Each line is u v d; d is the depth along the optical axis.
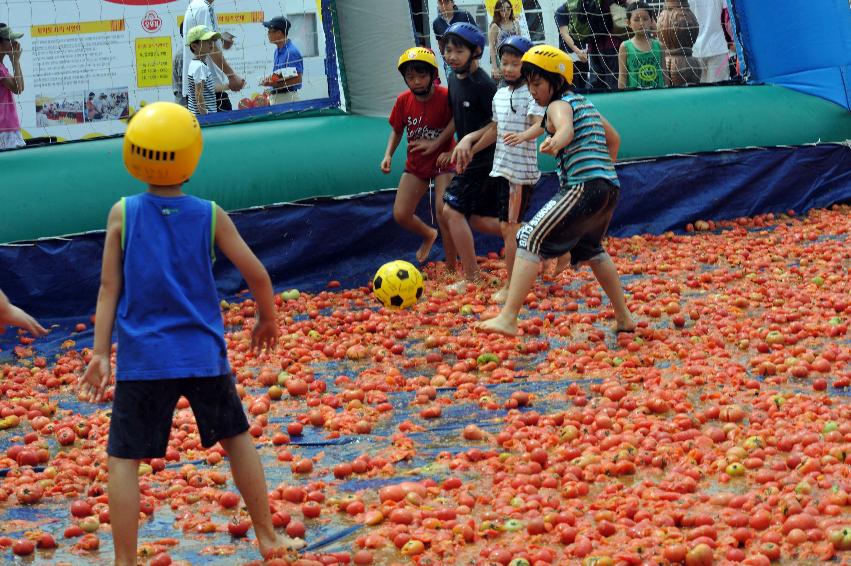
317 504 4.75
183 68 10.59
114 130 10.59
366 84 10.96
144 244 4.03
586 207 6.99
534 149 8.48
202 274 4.11
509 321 7.10
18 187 9.20
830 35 12.91
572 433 5.42
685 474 4.89
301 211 9.77
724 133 12.23
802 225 11.69
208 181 9.80
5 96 10.02
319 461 5.46
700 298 8.62
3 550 4.48
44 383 7.20
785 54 13.25
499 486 4.89
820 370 6.46
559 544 4.29
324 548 4.39
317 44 11.11
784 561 4.08
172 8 10.62
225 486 5.15
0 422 6.23
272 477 5.25
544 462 5.14
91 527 4.67
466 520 4.50
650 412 5.82
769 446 5.18
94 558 4.42
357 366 7.25
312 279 9.83
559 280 9.29
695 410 5.86
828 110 12.84
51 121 10.38
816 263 9.59
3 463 5.56
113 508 3.94
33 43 10.22
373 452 5.55
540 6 12.56
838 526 4.18
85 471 5.32
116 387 4.00
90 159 9.58
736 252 10.27
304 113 10.92
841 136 12.80
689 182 11.66
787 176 12.17
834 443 5.06
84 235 8.95
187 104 10.59
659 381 6.36
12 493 5.14
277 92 11.04
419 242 10.32
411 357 7.39
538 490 4.86
